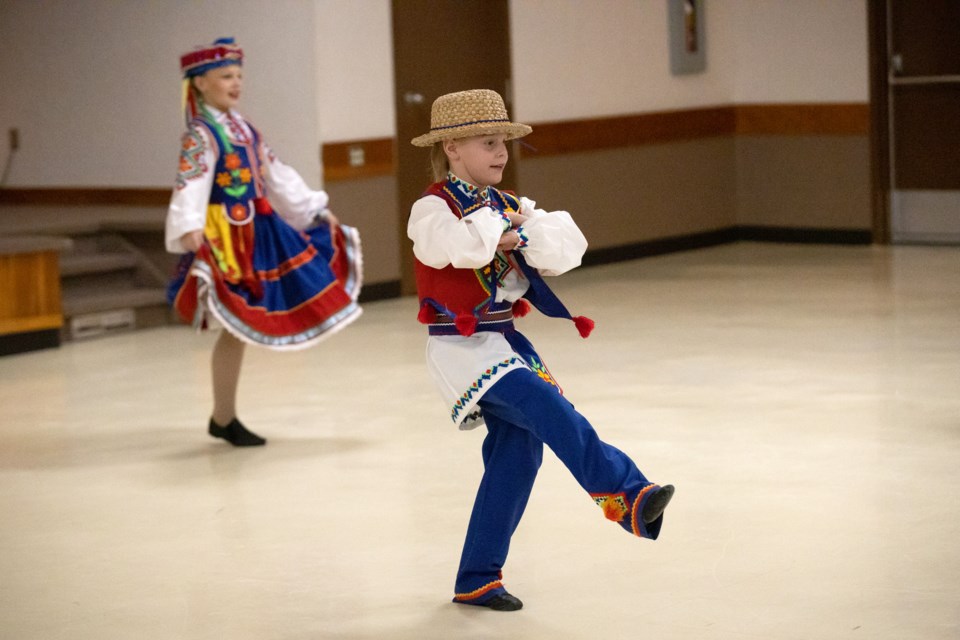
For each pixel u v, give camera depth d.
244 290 9.80
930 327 13.59
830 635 5.84
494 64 18.69
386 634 6.11
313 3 16.22
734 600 6.32
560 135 19.55
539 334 14.18
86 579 7.11
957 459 8.76
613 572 6.80
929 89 20.55
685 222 21.55
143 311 15.73
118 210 17.33
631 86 20.61
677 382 11.48
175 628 6.32
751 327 14.09
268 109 16.72
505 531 6.32
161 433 10.52
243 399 11.59
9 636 6.29
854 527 7.41
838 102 21.20
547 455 9.20
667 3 21.08
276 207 10.27
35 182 18.61
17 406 11.66
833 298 15.78
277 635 6.17
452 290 6.09
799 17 21.41
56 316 14.50
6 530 8.08
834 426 9.76
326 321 9.95
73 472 9.41
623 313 15.40
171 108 17.44
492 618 6.24
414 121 17.61
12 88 18.58
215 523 8.05
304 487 8.77
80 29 17.97
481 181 6.16
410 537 7.60
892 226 21.17
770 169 22.06
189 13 17.12
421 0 17.55
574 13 19.69
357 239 10.34
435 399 11.30
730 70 22.17
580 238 6.14
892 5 20.66
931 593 6.32
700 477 8.55
